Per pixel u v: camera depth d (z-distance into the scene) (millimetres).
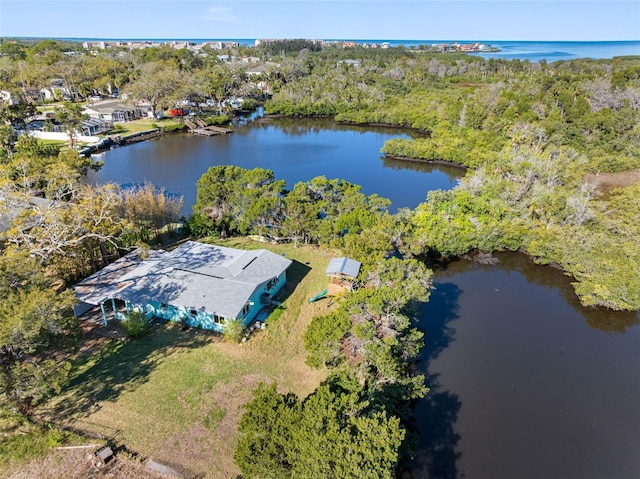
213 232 47906
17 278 23859
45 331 22562
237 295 31891
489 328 35031
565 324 35969
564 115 94500
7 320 20578
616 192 55312
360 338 23734
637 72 127375
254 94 144375
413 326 33438
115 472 20734
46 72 130000
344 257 37625
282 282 38219
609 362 31750
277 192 48156
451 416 26547
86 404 24828
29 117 99312
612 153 76688
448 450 24297
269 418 18516
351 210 45906
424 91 140375
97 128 96812
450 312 36969
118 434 22938
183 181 70062
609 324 36188
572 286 41531
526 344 33344
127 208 43188
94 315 33125
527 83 121812
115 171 74125
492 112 98938
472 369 30469
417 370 30094
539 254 43750
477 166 70375
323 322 25219
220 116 118625
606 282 36781
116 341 30359
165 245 45344
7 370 21875
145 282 33750
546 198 50188
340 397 19406
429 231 44469
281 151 90938
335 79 148875
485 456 24062
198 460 21734
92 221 36344
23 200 36281
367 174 77312
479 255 46844
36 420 23469
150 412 24453
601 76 128500
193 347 30000
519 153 65312
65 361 28141
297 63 177500
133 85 116625
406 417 26156
